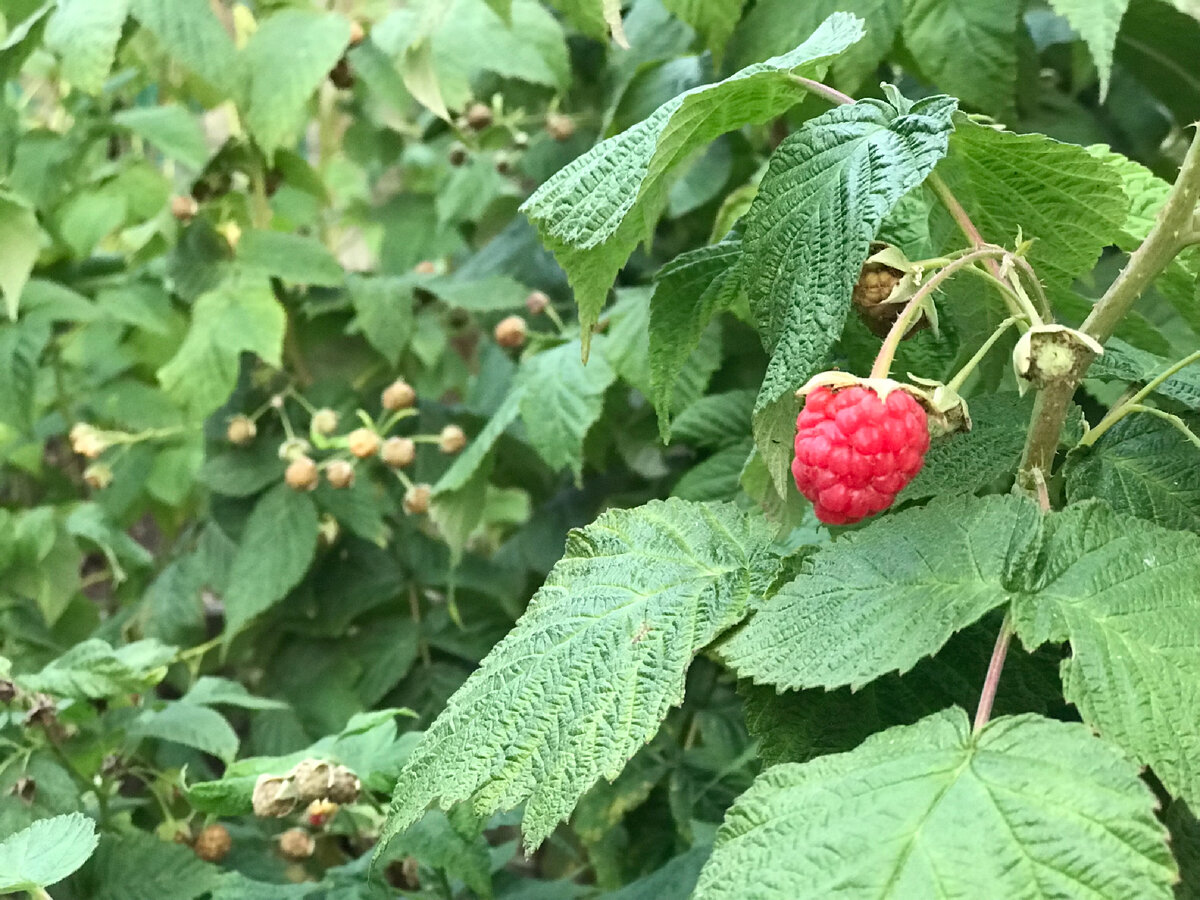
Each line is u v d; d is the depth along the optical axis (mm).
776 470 217
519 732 212
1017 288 207
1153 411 220
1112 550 196
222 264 464
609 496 515
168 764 455
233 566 467
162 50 438
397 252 604
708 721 435
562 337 450
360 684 491
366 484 485
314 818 322
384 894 304
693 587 225
